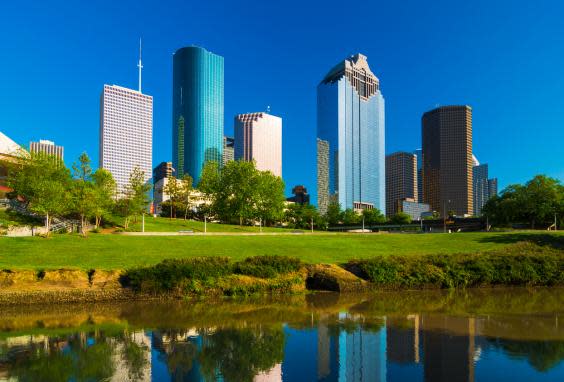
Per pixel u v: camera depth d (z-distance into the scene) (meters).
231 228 91.88
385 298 30.64
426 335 19.34
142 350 16.94
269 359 15.88
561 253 46.06
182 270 30.38
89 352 16.66
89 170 70.12
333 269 35.16
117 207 74.00
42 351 16.78
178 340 18.39
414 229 158.38
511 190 107.12
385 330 20.31
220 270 31.81
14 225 54.16
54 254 37.22
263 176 107.50
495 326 21.17
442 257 39.47
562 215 96.25
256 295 31.20
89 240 45.31
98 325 21.28
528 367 14.95
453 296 32.03
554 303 28.89
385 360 15.78
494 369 14.76
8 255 35.75
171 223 90.50
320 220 151.25
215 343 17.95
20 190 57.50
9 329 20.42
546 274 38.69
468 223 133.38
